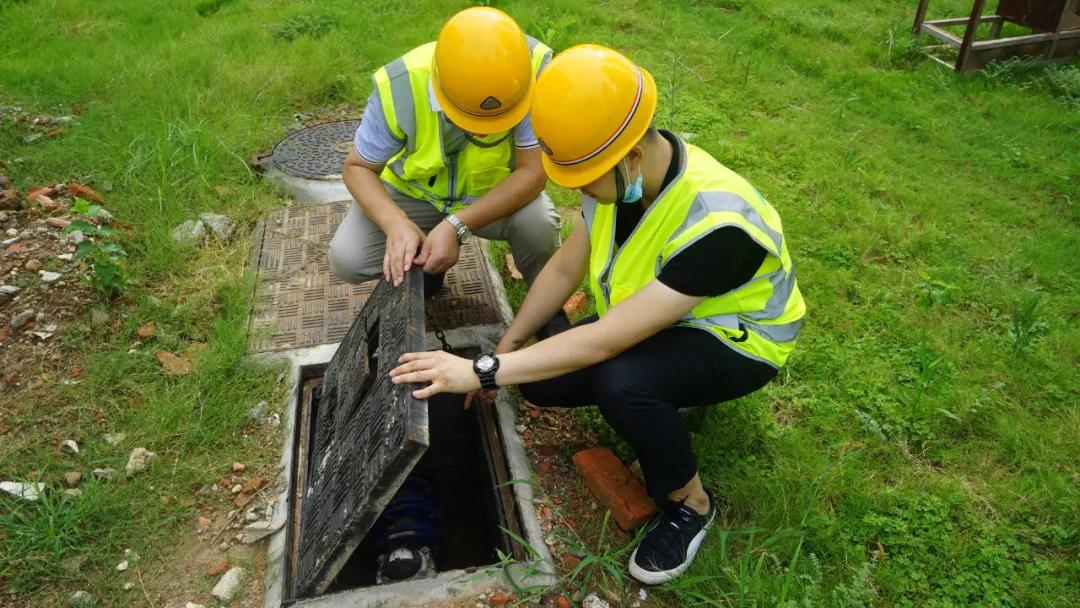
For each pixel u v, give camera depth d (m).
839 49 5.95
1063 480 2.47
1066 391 2.85
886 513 2.38
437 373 1.95
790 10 6.50
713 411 2.62
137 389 2.66
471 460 2.79
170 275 3.17
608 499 2.34
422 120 2.45
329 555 1.98
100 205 3.51
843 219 3.82
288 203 3.72
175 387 2.66
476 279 3.24
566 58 1.82
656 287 1.94
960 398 2.76
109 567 2.17
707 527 2.23
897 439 2.62
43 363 2.72
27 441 2.46
